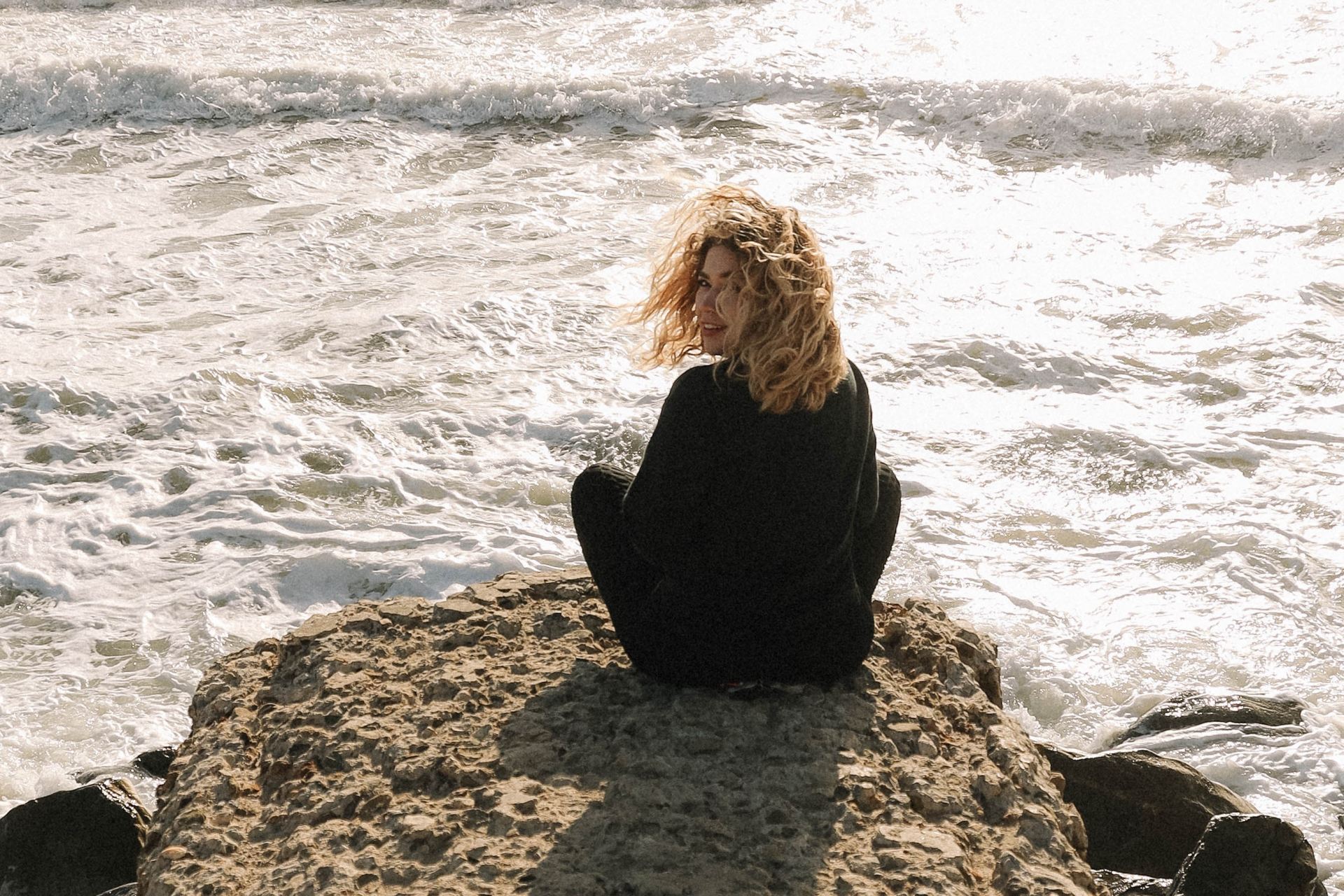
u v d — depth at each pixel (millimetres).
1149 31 16656
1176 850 4445
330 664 3590
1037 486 7996
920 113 14703
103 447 8602
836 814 2932
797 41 16906
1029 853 2867
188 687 6414
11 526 7754
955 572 7121
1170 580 7016
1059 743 5848
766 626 3150
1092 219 12164
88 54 16562
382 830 2918
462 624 3766
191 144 14469
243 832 3016
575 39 17250
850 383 3064
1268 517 7547
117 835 4348
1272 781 5332
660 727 3195
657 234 11883
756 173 13438
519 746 3166
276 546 7555
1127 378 9258
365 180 13539
